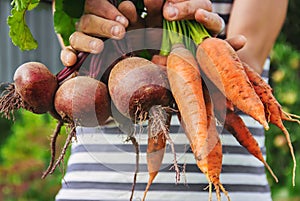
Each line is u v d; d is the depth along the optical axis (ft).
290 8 7.18
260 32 3.57
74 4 3.26
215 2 3.65
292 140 7.22
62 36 3.48
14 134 8.88
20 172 7.88
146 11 3.20
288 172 7.27
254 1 3.58
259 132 3.78
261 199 3.74
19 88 3.02
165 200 3.56
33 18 11.07
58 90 3.00
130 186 3.63
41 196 7.84
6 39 11.07
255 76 3.12
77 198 3.73
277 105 3.09
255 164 3.74
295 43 7.55
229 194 3.66
